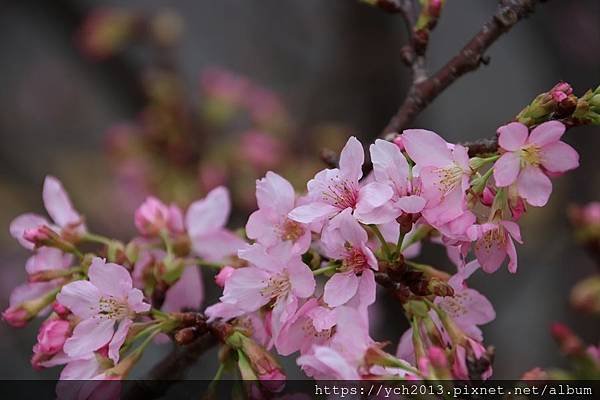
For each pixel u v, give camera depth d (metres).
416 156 0.70
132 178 1.32
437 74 0.81
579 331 1.33
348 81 1.36
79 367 0.74
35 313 0.78
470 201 0.70
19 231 0.80
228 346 0.74
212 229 0.82
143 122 1.36
